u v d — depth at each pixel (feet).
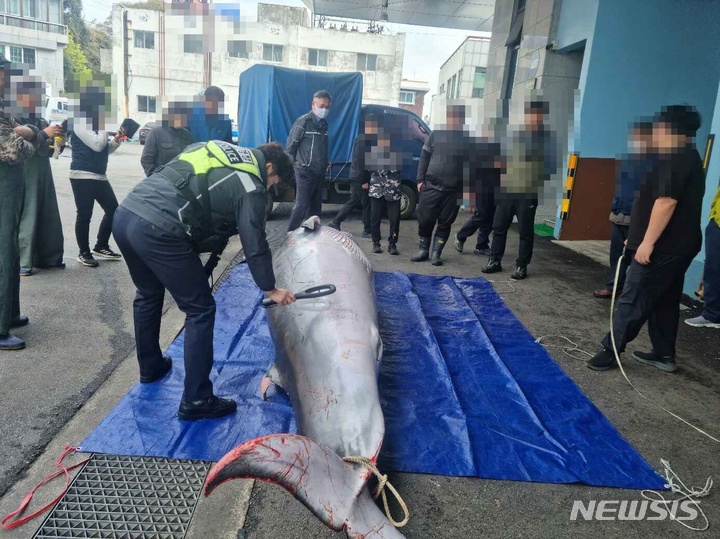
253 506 8.20
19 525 7.47
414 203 31.73
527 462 9.55
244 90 31.14
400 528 7.98
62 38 120.57
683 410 11.80
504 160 19.54
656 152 11.31
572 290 20.04
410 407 11.07
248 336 13.67
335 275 11.34
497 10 41.68
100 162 17.93
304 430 7.79
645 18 26.76
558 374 12.96
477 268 22.20
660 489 9.12
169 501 8.11
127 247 9.48
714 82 27.61
